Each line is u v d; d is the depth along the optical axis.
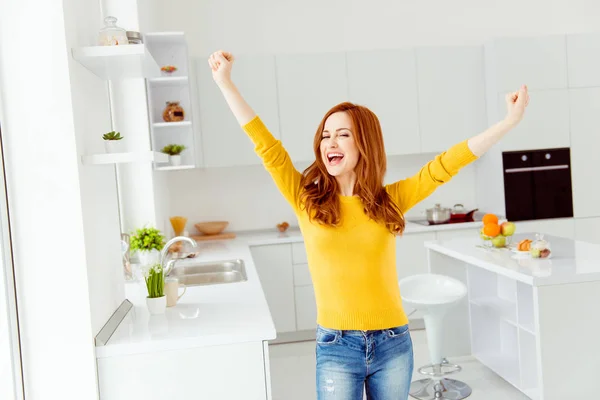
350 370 1.73
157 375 2.00
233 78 4.97
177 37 4.16
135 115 4.03
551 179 5.11
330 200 1.75
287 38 5.32
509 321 3.31
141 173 4.02
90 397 1.97
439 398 3.44
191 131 4.50
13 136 1.91
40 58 1.91
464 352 4.10
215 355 2.02
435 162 1.82
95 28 2.46
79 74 2.08
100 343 1.98
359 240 1.74
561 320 2.86
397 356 1.76
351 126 1.76
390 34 5.43
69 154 1.93
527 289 3.20
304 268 4.88
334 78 5.05
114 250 2.45
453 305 3.18
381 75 5.10
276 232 5.29
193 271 3.74
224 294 2.72
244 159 5.00
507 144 5.05
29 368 1.95
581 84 5.09
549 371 2.86
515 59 5.00
